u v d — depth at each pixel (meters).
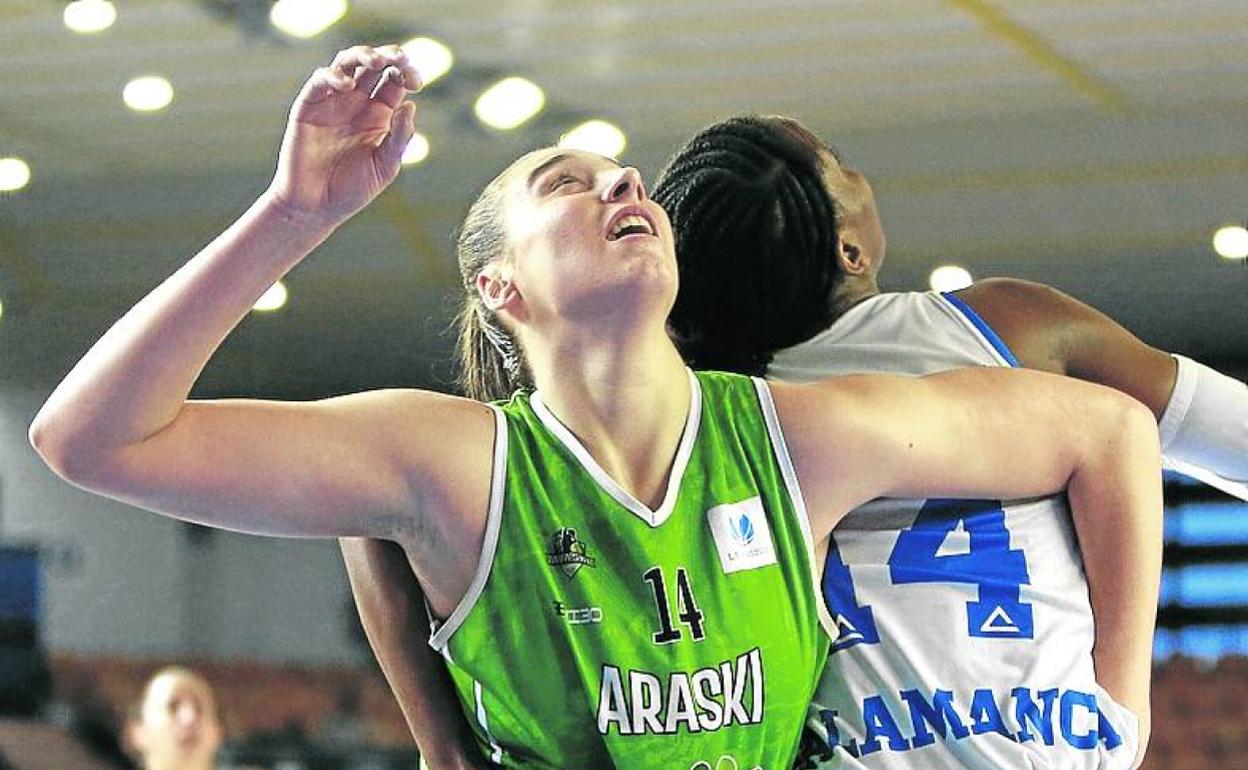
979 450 2.74
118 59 10.91
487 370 2.93
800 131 3.21
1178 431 3.12
